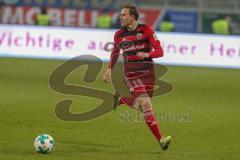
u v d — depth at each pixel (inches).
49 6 4197.8
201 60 3068.4
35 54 3112.7
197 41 3070.9
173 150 1267.2
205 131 1530.5
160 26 3964.1
